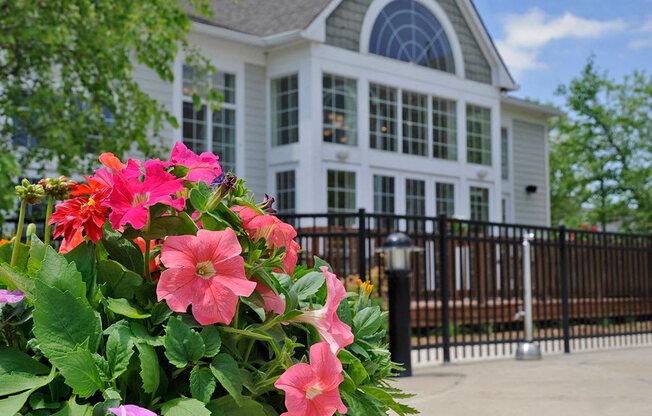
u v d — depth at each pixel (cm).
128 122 731
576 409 425
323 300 137
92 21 722
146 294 109
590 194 2603
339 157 1329
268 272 116
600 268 891
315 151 1289
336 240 704
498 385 525
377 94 1432
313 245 705
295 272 139
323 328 113
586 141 2595
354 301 149
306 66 1304
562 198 2820
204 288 101
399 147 1455
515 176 1850
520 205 1856
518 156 1864
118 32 707
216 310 101
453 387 514
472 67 1620
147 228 107
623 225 2561
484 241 760
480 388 509
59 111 712
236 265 104
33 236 115
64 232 111
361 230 686
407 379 560
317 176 1290
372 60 1405
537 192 1906
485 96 1634
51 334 97
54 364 93
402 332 581
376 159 1397
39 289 97
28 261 114
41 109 702
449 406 436
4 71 738
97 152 722
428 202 1499
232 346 109
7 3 651
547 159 1938
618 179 2533
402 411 124
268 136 1355
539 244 809
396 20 1479
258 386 106
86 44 701
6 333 105
